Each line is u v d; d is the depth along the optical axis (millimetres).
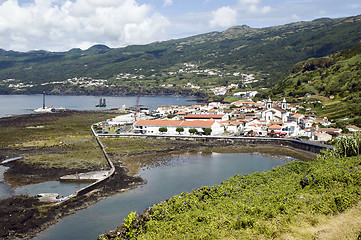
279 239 26141
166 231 32125
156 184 74000
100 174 79625
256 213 32219
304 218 29719
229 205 36750
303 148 116875
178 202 39531
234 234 28281
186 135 142250
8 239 47125
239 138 133875
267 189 41688
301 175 45750
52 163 91250
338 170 40688
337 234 25625
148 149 116875
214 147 123750
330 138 122438
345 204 31109
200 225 32438
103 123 189750
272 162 98375
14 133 148750
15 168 86500
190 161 99625
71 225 51844
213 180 77500
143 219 37188
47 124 184750
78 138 139000
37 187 71000
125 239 34469
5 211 55656
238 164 95438
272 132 140750
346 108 182500
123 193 67500
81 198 63219
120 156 104812
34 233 49125
